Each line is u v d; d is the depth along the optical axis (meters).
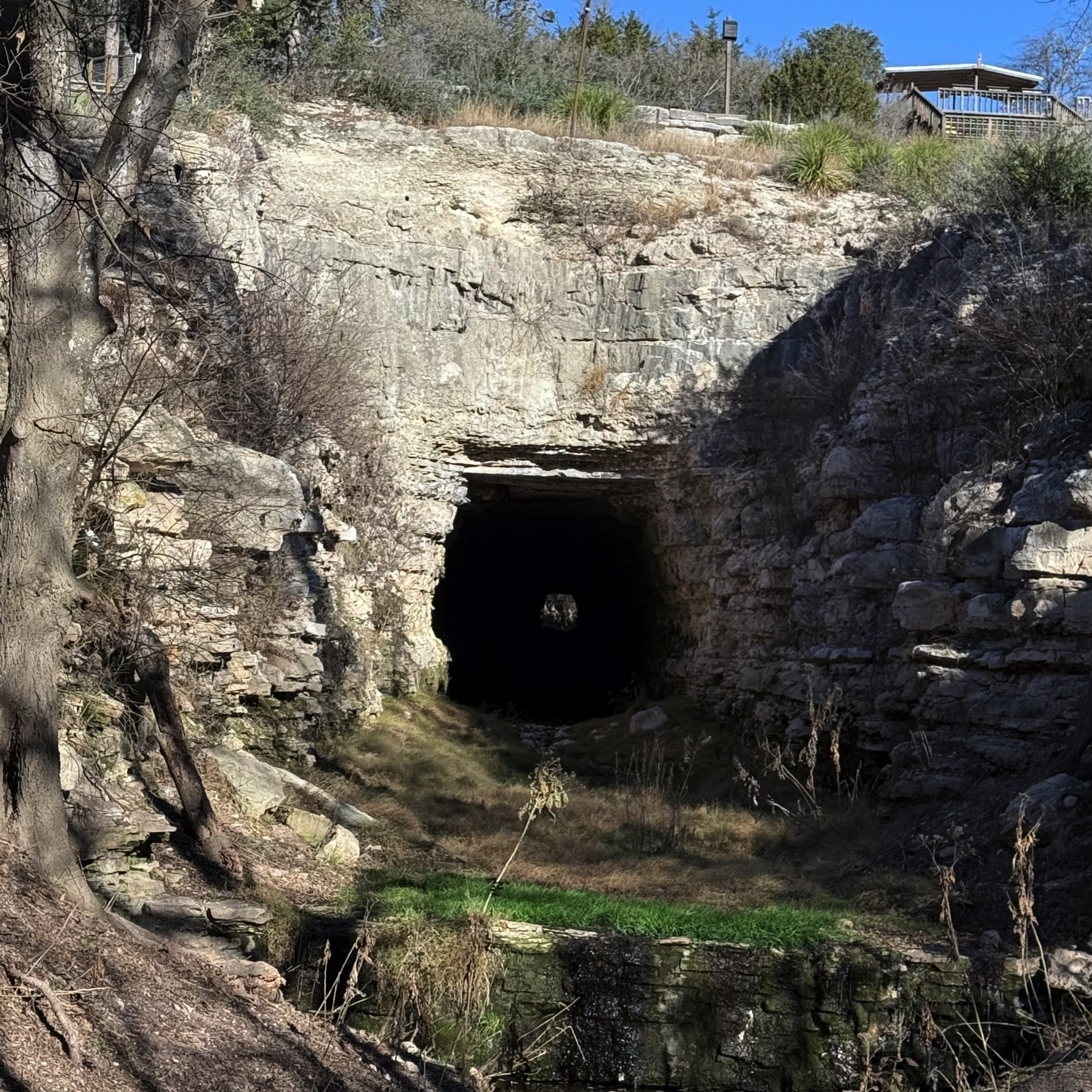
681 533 20.48
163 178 14.84
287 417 14.95
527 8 32.09
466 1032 8.80
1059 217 17.39
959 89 35.72
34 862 7.07
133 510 10.30
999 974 8.91
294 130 20.27
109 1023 6.32
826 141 22.27
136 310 12.26
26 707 7.08
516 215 21.25
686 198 21.66
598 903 10.02
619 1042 9.11
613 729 18.94
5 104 7.07
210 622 11.14
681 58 38.69
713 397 20.05
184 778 9.21
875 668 14.41
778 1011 9.14
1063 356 13.63
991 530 12.80
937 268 17.56
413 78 23.45
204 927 8.27
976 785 11.96
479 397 20.30
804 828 12.72
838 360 18.05
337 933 8.95
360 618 17.00
